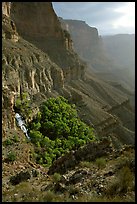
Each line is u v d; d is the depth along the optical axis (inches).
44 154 1809.8
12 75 2593.5
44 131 2466.8
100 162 736.3
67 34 5108.3
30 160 1592.0
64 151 2103.8
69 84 4505.4
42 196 598.5
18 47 3257.9
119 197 544.7
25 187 721.0
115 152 810.2
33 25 4670.3
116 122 3585.1
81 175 688.4
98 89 4945.9
